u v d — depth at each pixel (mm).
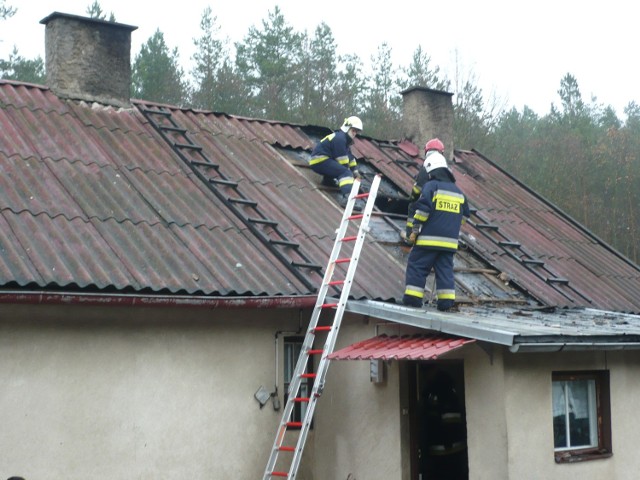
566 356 7910
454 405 8602
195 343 7992
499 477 7223
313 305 8258
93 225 8195
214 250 8547
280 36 38531
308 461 8805
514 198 14289
